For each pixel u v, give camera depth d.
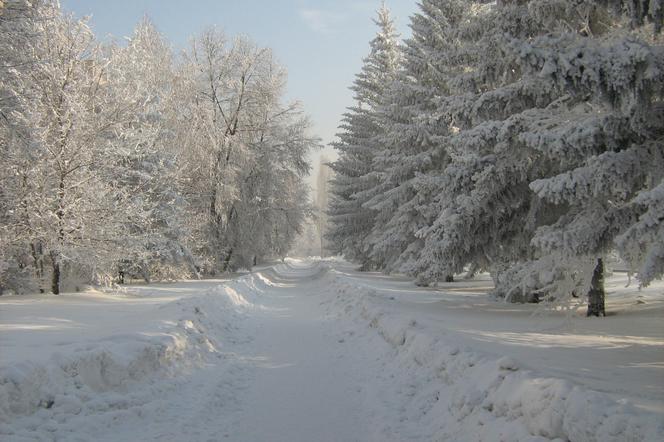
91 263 16.83
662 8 7.10
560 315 12.77
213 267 32.94
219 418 6.49
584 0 8.86
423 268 14.25
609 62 7.20
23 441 4.84
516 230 13.16
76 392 5.89
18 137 13.78
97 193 16.62
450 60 13.27
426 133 22.23
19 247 17.03
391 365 8.66
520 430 4.71
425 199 20.61
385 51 36.12
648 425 3.73
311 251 135.50
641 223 6.29
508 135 10.34
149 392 6.88
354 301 15.64
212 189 31.36
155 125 22.80
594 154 8.09
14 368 5.35
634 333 9.76
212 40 34.41
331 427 6.16
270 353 10.53
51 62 15.69
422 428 6.02
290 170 38.53
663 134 7.93
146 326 9.38
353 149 35.91
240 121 35.31
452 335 8.73
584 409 4.18
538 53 7.53
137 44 23.20
